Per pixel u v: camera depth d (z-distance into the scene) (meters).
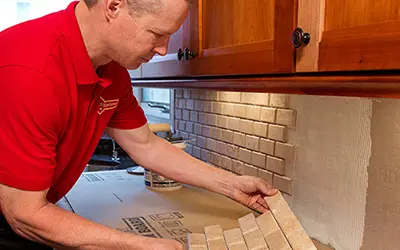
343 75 0.74
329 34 0.75
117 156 2.61
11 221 0.83
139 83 1.67
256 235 1.08
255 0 0.95
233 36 1.04
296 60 0.83
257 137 1.46
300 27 0.81
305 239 0.99
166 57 1.42
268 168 1.40
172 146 1.32
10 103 0.76
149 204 1.46
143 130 1.26
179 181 1.29
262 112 1.42
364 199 1.03
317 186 1.18
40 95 0.77
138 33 0.82
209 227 1.16
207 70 1.16
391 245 0.96
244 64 1.00
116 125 1.24
